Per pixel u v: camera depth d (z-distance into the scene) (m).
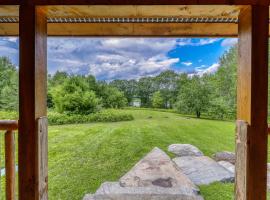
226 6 1.21
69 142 4.52
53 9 1.28
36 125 1.21
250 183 1.18
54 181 3.09
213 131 5.29
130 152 4.09
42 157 1.27
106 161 3.68
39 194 1.23
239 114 1.34
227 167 3.80
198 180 3.28
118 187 2.60
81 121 6.11
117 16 1.42
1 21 1.65
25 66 1.19
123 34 1.78
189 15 1.39
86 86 6.80
